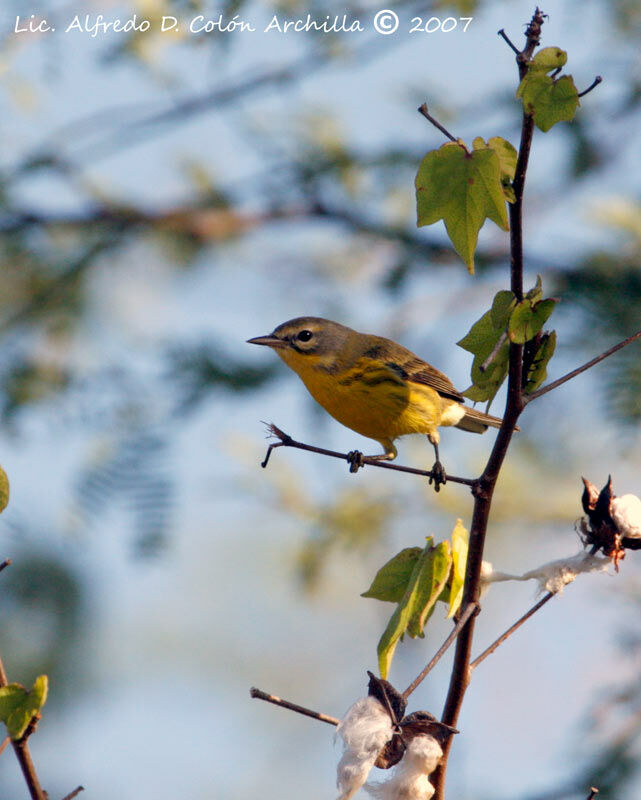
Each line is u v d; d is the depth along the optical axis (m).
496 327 5.58
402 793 5.09
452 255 12.84
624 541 6.04
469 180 5.30
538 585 6.04
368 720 5.10
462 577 6.07
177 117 11.89
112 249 12.28
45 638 10.73
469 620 5.73
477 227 5.38
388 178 12.68
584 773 9.75
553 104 5.16
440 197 5.36
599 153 11.92
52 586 9.93
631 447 9.02
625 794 9.65
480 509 5.89
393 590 6.32
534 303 5.49
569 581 6.00
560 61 5.08
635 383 9.16
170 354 9.55
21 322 11.06
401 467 6.04
